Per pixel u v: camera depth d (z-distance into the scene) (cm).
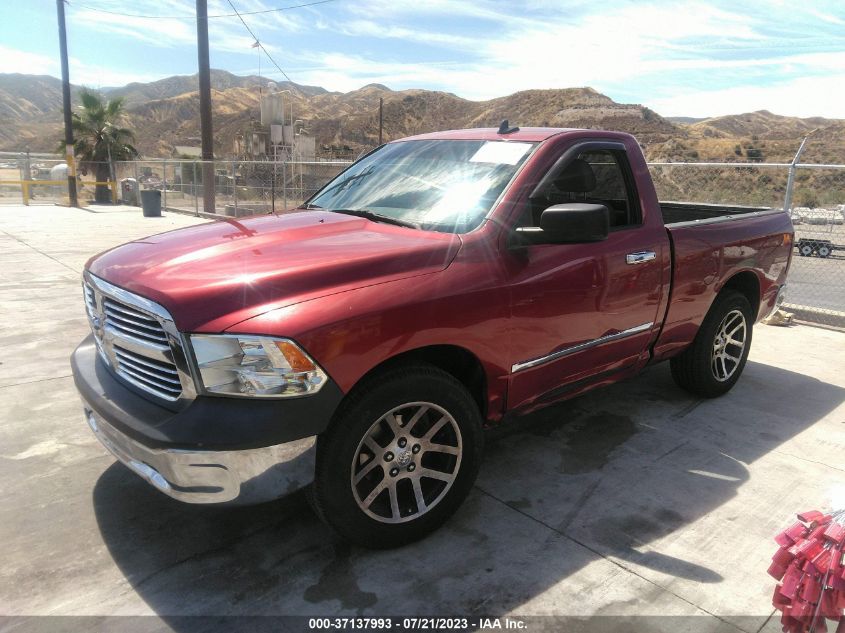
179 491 247
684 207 591
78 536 300
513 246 313
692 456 388
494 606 257
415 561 285
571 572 278
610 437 414
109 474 358
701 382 464
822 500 339
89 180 2712
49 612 250
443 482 301
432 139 411
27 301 751
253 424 240
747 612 255
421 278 280
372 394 265
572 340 344
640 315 382
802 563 191
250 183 1727
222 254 287
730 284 491
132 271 280
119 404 271
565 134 360
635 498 339
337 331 251
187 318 244
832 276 920
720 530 311
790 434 421
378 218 344
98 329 304
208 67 1883
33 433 407
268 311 247
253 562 283
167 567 279
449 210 329
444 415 292
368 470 277
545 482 355
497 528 310
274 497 251
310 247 291
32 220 1758
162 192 2256
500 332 305
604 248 352
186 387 249
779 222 504
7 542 294
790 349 620
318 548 293
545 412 454
